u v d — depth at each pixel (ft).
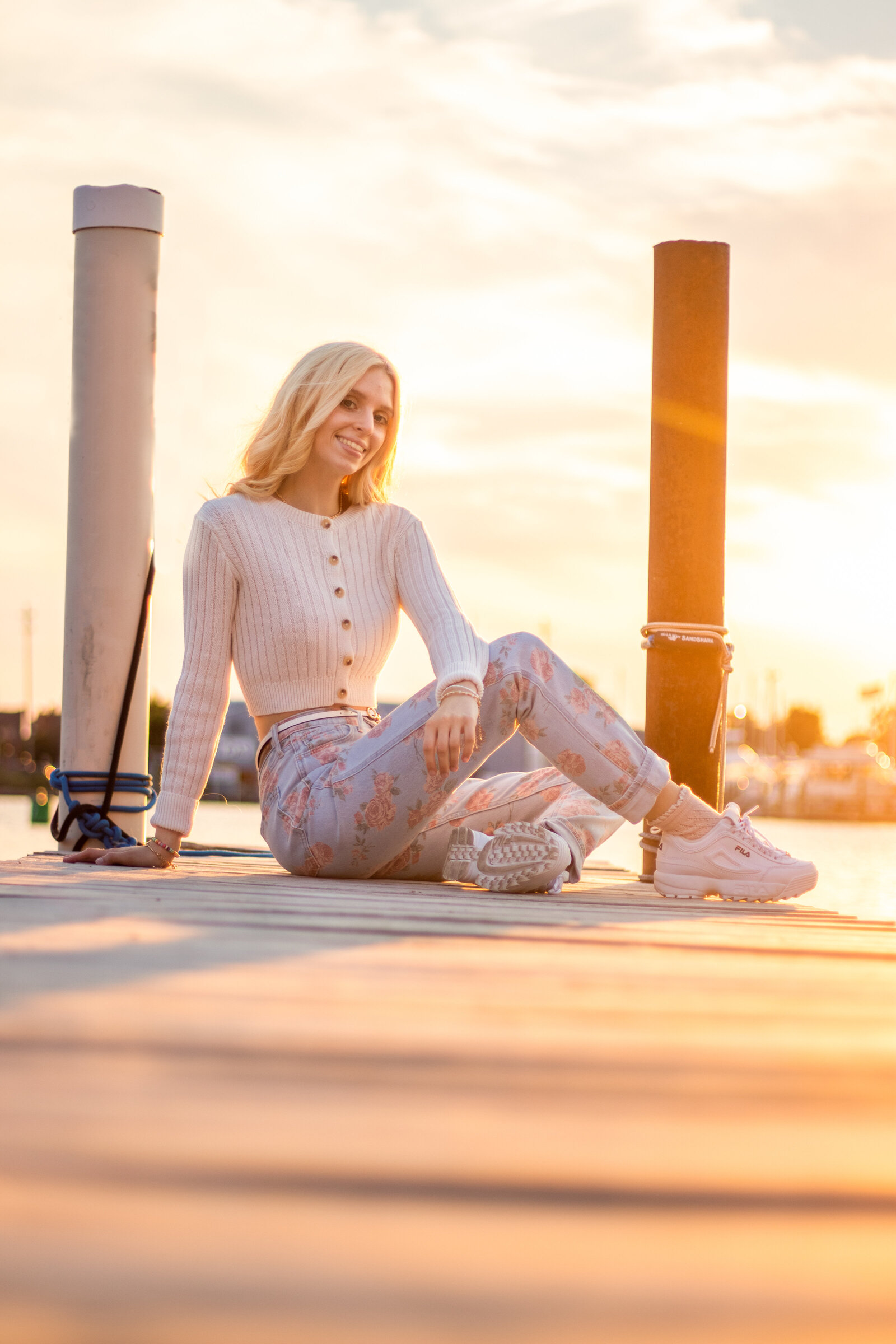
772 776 195.11
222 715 9.43
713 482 11.72
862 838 116.06
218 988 4.19
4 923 5.66
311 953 5.09
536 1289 1.83
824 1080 3.20
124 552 11.76
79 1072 3.05
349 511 9.62
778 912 8.21
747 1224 2.17
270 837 9.29
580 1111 2.86
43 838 67.92
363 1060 3.27
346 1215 2.14
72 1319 1.68
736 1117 2.85
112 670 11.67
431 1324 1.70
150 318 11.98
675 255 11.88
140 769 11.78
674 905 8.39
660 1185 2.36
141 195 11.90
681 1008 4.15
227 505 9.29
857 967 5.35
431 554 9.55
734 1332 1.71
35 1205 2.15
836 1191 2.35
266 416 9.50
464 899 8.01
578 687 8.68
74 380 11.93
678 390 11.79
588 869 13.56
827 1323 1.76
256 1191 2.25
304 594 9.18
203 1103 2.81
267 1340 1.62
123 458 11.80
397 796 8.66
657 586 11.71
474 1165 2.44
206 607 9.20
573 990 4.45
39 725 205.98
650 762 8.66
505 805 9.43
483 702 8.54
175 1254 1.93
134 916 6.07
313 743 9.08
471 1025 3.74
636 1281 1.89
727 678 11.68
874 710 224.53
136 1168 2.35
